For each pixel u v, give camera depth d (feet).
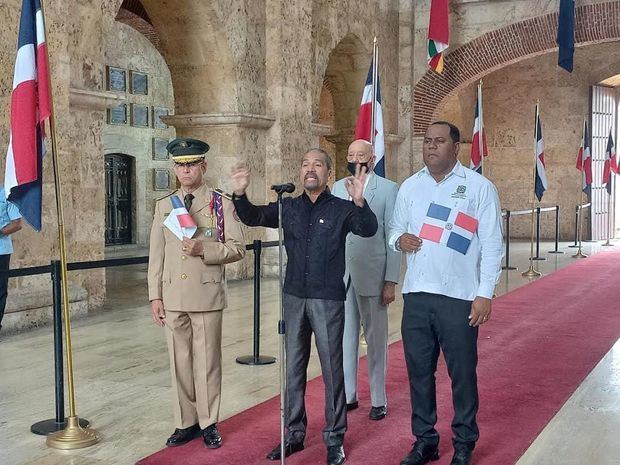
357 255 17.13
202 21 39.34
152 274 15.69
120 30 61.46
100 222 31.91
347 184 14.55
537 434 16.70
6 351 24.29
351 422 17.33
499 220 14.33
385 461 14.94
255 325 23.06
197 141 15.58
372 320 17.28
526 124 72.43
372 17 54.44
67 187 29.50
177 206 15.37
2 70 26.17
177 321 15.49
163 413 18.07
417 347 14.62
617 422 17.58
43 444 15.96
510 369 22.53
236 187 14.52
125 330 27.89
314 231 14.60
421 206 14.66
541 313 32.01
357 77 54.90
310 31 45.73
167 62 41.47
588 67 70.23
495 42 58.85
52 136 16.47
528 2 57.72
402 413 18.02
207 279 15.38
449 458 15.12
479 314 13.93
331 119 68.54
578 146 71.00
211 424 15.66
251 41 41.91
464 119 71.67
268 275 43.70
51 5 28.35
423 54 59.16
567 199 71.56
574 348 25.39
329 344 14.53
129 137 63.31
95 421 17.47
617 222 79.30
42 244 28.22
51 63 28.45
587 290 38.63
